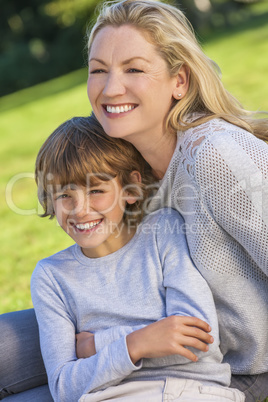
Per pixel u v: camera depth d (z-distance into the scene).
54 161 2.29
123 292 2.25
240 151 2.03
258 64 11.96
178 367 2.11
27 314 2.61
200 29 20.48
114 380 2.04
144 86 2.12
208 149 2.04
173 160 2.20
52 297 2.33
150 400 2.00
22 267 5.17
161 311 2.20
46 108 14.19
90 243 2.28
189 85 2.24
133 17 2.17
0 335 2.50
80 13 22.23
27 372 2.47
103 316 2.25
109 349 2.05
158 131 2.23
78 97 14.29
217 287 2.19
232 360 2.30
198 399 2.01
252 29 17.19
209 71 2.24
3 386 2.46
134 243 2.34
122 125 2.17
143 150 2.30
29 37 24.92
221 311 2.24
